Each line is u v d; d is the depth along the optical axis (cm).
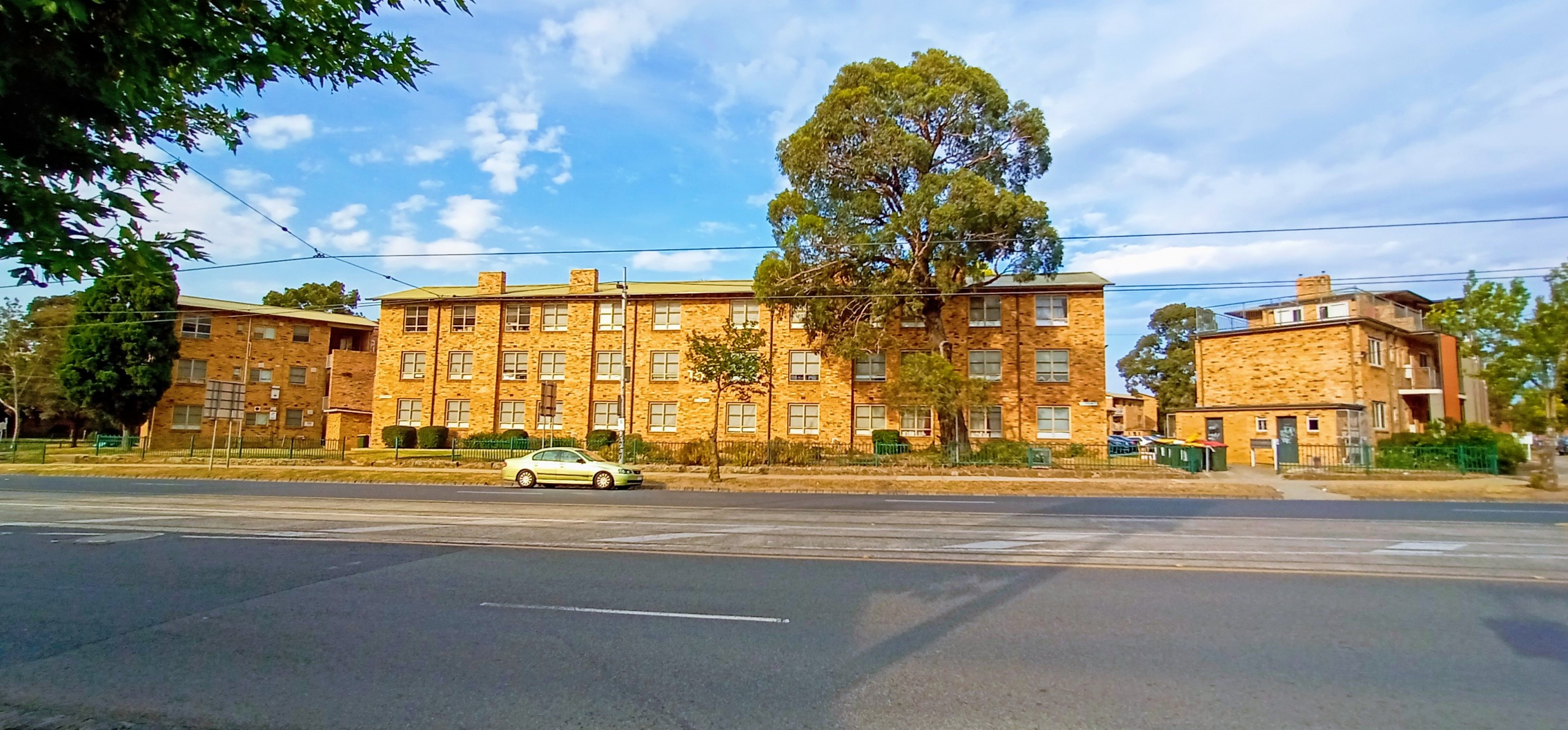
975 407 3309
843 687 530
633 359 4325
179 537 1209
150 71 401
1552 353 2223
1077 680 540
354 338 5403
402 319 4609
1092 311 3909
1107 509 1728
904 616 721
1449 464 2761
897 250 3406
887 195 3481
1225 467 3053
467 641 642
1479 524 1441
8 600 785
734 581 886
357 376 5156
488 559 1021
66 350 4166
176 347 4375
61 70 361
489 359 4469
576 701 504
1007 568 971
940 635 656
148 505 1688
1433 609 747
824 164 3384
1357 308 4109
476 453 3531
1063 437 3853
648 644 631
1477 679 541
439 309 4566
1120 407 7538
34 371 4603
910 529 1345
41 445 3906
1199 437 3806
